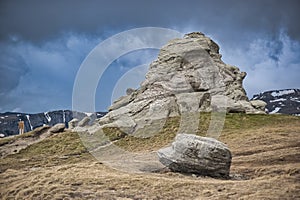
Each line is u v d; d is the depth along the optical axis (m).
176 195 25.56
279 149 41.75
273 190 25.67
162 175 31.36
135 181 28.72
